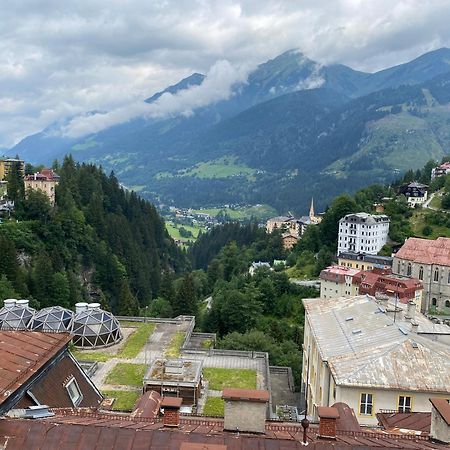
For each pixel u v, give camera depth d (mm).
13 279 131375
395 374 44125
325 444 16547
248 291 121438
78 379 29547
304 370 69625
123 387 60375
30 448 15914
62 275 146500
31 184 196500
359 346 50344
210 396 58312
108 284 195750
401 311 59219
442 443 19953
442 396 42594
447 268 144375
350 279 142750
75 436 16328
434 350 47125
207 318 119750
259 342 86188
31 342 26938
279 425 21906
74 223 195375
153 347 77062
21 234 171500
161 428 17969
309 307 67812
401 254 153125
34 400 23469
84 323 76625
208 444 15180
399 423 31250
